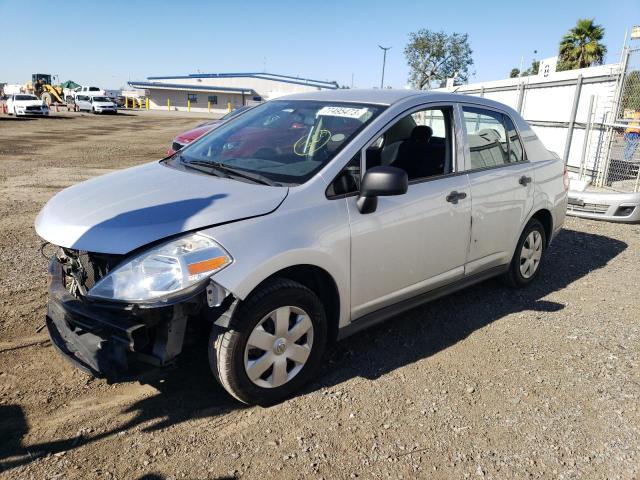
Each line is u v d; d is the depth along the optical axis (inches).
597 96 396.8
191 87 2778.1
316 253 118.0
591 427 117.8
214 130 169.6
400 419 117.9
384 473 101.8
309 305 121.0
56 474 98.0
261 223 112.2
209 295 104.0
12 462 100.7
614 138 387.2
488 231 165.9
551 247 257.8
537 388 132.3
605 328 167.2
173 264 102.9
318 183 123.3
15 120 1242.6
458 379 134.9
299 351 121.9
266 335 114.8
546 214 196.5
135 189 124.8
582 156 409.1
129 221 108.7
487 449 109.5
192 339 116.6
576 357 148.2
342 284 126.2
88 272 114.3
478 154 164.6
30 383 126.3
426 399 125.6
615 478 102.7
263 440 109.6
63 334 115.9
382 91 158.1
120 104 2802.7
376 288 135.5
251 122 160.2
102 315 104.7
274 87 2910.9
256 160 136.1
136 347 103.5
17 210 303.0
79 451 104.4
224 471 100.7
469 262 162.7
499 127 177.2
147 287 102.0
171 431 111.3
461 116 160.1
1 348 140.9
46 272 197.5
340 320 130.0
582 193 321.1
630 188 369.4
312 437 111.0
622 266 231.3
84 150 658.8
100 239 106.1
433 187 145.6
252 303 110.7
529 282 198.2
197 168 139.2
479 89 636.1
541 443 112.0
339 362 141.1
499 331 162.4
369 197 124.3
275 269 111.1
